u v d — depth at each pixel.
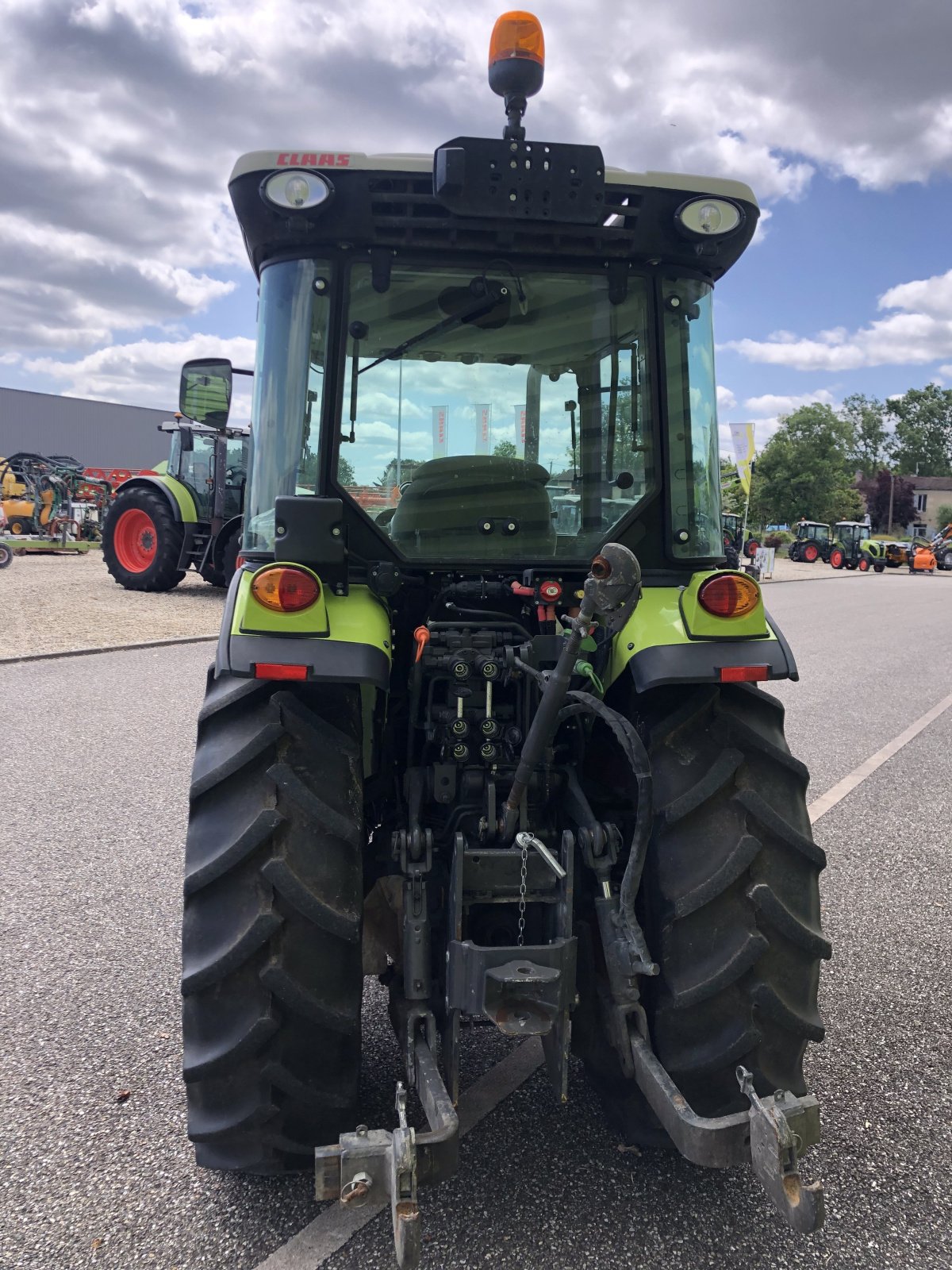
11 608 11.98
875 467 109.00
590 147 2.17
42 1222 2.09
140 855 4.31
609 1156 2.32
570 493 2.46
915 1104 2.58
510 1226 2.08
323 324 2.32
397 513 2.41
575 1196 2.17
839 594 23.58
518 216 2.16
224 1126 2.02
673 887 2.10
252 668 2.01
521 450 2.43
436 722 2.28
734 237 2.32
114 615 11.69
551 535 2.46
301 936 2.00
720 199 2.26
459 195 2.14
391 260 2.31
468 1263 1.97
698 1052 2.08
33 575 15.89
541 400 2.43
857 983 3.31
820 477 62.78
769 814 2.12
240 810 2.03
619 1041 2.02
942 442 108.44
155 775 5.52
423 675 2.30
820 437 62.94
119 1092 2.58
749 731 2.18
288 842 2.01
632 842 2.12
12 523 20.41
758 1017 2.08
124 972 3.25
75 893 3.89
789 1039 2.12
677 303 2.44
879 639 13.56
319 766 2.07
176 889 3.94
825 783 5.84
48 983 3.17
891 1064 2.79
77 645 9.58
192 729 6.60
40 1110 2.50
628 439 2.46
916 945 3.62
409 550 2.42
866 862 4.51
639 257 2.37
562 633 2.29
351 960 2.03
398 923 2.27
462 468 2.42
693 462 2.51
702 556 2.53
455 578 2.44
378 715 2.49
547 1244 2.03
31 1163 2.29
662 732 2.20
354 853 2.06
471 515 2.43
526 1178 2.24
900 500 88.06
